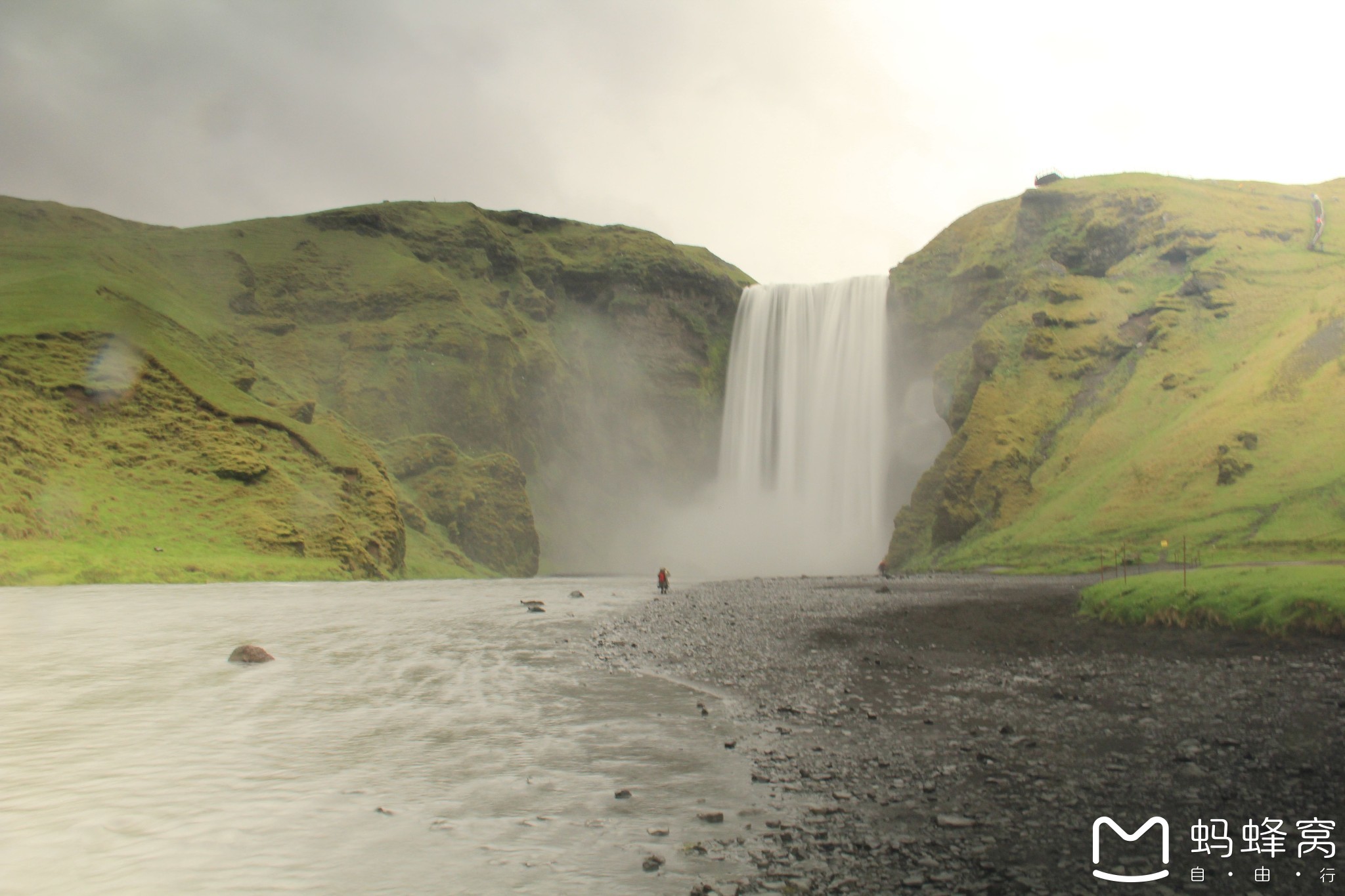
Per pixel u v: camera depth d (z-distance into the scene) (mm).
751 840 8789
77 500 67938
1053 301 105062
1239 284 91375
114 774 11445
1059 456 88625
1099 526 69812
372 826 9305
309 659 23125
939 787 10586
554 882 7695
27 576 55781
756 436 169875
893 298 139625
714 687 18297
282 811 9828
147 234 162500
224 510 76688
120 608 39219
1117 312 100125
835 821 9383
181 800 10281
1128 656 20984
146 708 16062
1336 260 89875
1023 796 10180
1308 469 60156
